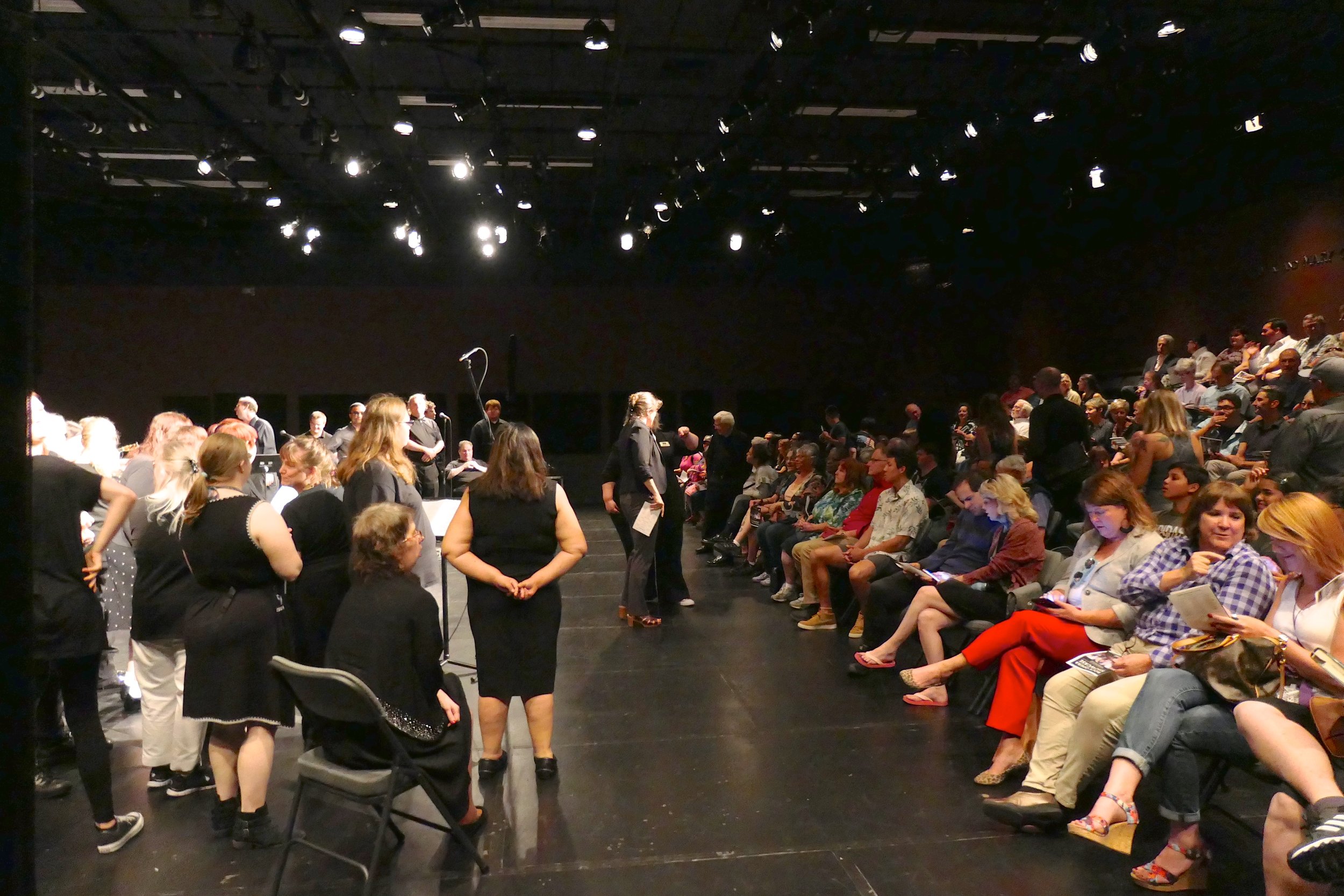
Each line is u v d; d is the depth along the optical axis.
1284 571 2.99
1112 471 3.67
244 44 7.67
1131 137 10.69
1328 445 5.07
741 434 10.05
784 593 7.15
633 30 8.38
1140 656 3.21
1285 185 10.06
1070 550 5.12
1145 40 8.28
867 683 4.95
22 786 1.11
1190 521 3.23
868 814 3.33
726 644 5.86
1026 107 9.98
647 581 6.59
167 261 15.66
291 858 3.04
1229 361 8.73
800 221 15.70
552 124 11.15
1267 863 2.44
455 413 16.23
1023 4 7.70
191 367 15.76
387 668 2.84
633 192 14.36
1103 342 13.51
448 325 16.22
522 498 3.65
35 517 2.99
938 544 5.67
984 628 4.36
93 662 3.11
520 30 8.38
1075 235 13.77
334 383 16.00
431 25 7.67
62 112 10.36
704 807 3.40
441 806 2.87
